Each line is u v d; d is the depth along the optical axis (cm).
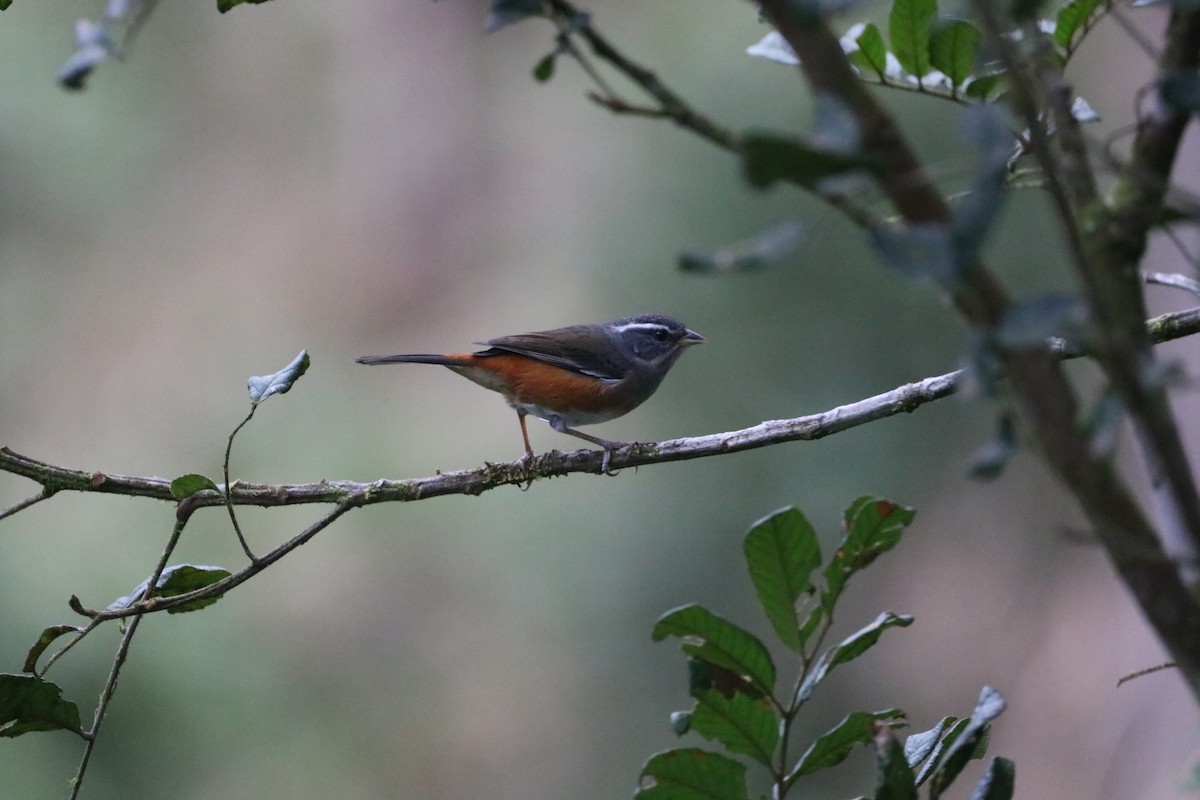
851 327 1449
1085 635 1847
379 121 3170
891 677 1944
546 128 3016
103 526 1413
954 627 1945
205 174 2812
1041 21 367
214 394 2312
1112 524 216
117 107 2391
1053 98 245
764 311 1467
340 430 2116
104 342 2327
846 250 1423
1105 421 200
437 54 3209
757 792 1502
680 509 1538
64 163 2141
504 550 1734
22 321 2198
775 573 312
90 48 265
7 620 1247
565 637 1658
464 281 2986
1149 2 310
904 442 1496
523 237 2947
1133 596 225
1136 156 244
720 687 316
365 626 1798
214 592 465
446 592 1806
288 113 3108
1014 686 1891
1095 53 1584
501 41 3191
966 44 367
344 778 1589
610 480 1636
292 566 1819
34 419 2183
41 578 1311
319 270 2984
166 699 1220
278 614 1780
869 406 503
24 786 1087
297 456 2053
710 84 1545
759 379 1486
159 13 2734
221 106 2914
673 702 1619
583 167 2812
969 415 1484
